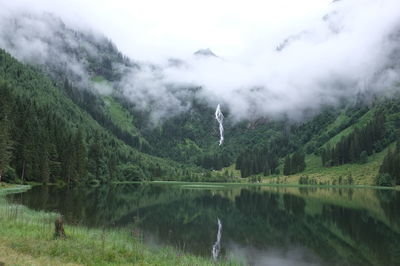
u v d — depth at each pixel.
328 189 195.75
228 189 189.50
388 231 60.22
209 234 56.69
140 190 154.00
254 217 75.75
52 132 153.62
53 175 139.25
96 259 23.56
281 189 196.00
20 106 151.12
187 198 119.75
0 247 22.62
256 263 40.56
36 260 20.81
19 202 69.69
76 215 62.16
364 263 41.31
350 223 68.50
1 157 102.31
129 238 40.00
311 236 56.19
